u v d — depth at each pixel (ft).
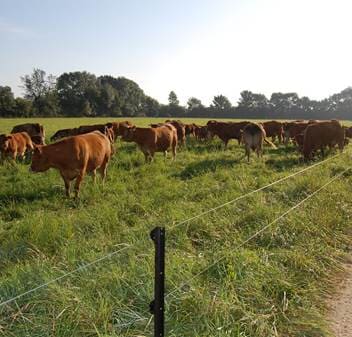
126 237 22.29
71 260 18.53
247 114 439.63
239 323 14.56
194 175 45.55
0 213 32.24
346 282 19.22
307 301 16.87
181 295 15.25
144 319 13.98
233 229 23.66
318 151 67.82
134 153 61.67
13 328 13.21
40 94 440.04
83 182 42.14
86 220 26.11
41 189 39.04
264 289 17.39
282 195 31.17
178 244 21.35
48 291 14.75
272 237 22.57
